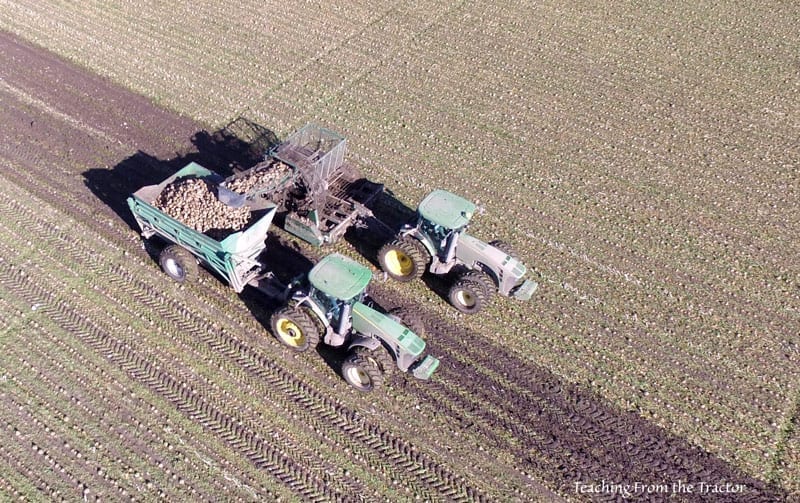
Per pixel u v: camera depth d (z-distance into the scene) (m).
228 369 13.70
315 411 13.12
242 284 14.55
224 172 18.56
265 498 11.74
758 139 21.34
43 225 16.53
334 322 13.29
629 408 13.51
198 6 26.19
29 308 14.56
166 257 14.73
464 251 14.91
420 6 27.56
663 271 16.69
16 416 12.60
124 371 13.49
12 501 11.38
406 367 13.24
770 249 17.44
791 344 14.95
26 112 20.06
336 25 25.78
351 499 11.84
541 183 19.19
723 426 13.23
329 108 21.38
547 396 13.66
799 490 12.23
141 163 18.61
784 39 26.53
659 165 20.11
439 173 19.25
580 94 23.03
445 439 12.82
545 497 12.05
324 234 15.78
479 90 22.88
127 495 11.62
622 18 27.66
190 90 21.59
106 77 21.86
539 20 27.28
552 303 15.69
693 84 23.81
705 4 28.80
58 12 25.17
